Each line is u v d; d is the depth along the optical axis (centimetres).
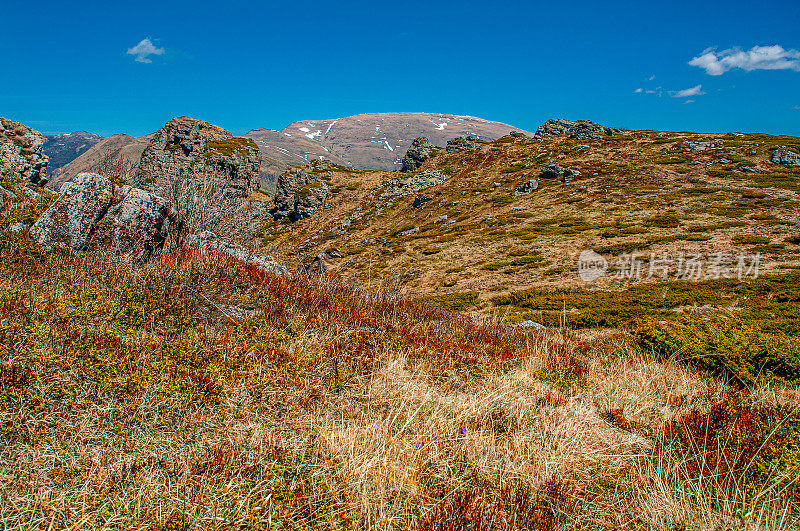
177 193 945
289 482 288
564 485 314
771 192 3953
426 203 6744
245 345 465
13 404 309
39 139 1808
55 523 235
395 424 380
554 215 4569
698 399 495
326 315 622
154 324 480
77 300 488
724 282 2006
